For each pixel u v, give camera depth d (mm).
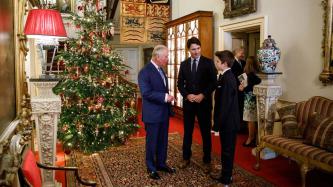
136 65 12992
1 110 1699
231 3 5613
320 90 3885
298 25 4195
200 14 6207
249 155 4402
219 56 3027
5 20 1872
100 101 4664
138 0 8039
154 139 3428
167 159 4188
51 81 3000
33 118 3018
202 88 3656
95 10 5043
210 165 3859
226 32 6035
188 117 3754
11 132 1796
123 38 7961
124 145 5004
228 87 2973
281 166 3949
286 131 3646
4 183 1505
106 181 3430
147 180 3447
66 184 3359
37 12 2711
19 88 2268
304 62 4117
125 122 5215
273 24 4676
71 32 6359
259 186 3285
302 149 3051
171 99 3301
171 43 7816
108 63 4781
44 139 3064
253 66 4773
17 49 2189
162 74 3396
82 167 3932
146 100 3332
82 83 4613
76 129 4652
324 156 2809
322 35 3807
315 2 3906
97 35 4883
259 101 4211
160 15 8281
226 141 3113
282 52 4504
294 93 4309
